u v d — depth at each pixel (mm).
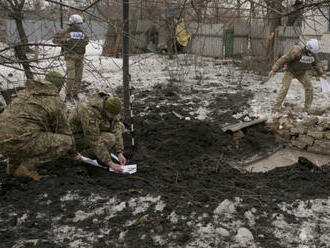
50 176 4266
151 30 13570
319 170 4941
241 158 5777
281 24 13922
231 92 9539
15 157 4199
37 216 3611
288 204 3955
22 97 4098
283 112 7328
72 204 3807
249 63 12945
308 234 3404
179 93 9438
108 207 3779
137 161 5289
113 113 4469
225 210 3740
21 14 5992
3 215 3590
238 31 16172
